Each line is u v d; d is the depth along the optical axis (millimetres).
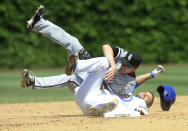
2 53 56156
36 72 50594
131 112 19062
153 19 59969
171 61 60438
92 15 58125
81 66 18219
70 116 20750
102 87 19719
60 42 20141
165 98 21125
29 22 19781
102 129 15508
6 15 55781
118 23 58938
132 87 19766
